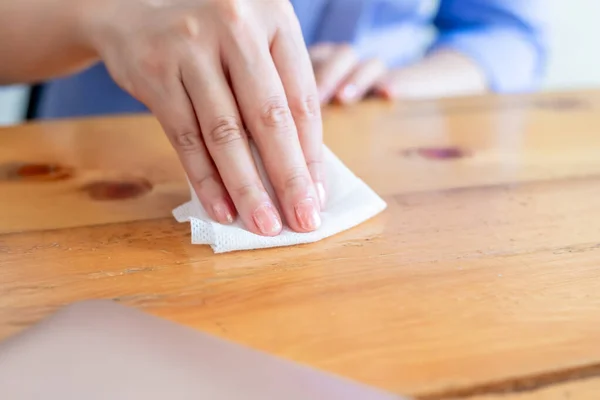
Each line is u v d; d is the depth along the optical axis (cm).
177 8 45
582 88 72
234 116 44
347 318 38
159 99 45
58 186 48
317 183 45
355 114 62
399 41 93
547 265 41
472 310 38
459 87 80
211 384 34
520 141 56
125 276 40
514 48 88
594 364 35
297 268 41
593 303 39
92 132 57
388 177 50
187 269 41
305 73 45
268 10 45
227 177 43
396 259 41
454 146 55
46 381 34
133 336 36
